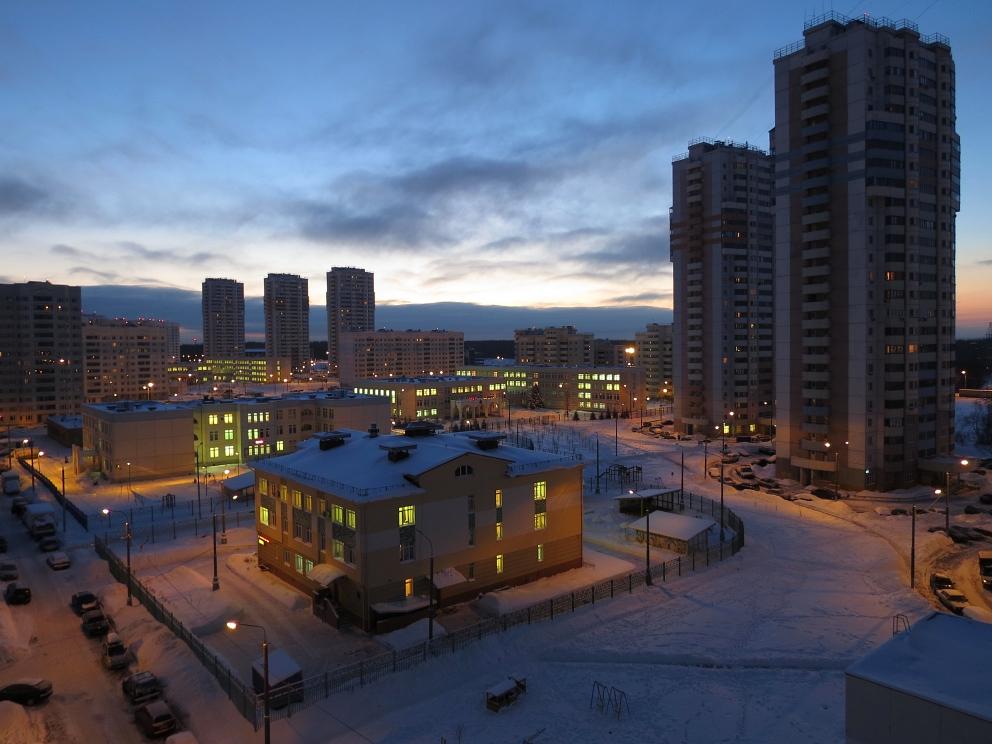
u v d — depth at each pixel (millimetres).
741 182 149875
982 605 57062
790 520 83688
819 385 102188
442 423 185875
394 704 39469
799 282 104438
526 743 34812
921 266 100000
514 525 59125
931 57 100812
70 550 71062
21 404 180500
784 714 37281
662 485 106438
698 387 155125
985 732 22609
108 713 39344
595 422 187125
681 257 157250
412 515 52375
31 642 49062
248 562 65188
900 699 24734
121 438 106000
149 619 51406
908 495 95000
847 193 98188
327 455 63375
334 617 50312
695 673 43156
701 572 62719
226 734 36281
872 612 52500
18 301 179750
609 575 62094
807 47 103312
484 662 44781
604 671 43812
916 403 98875
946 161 101875
